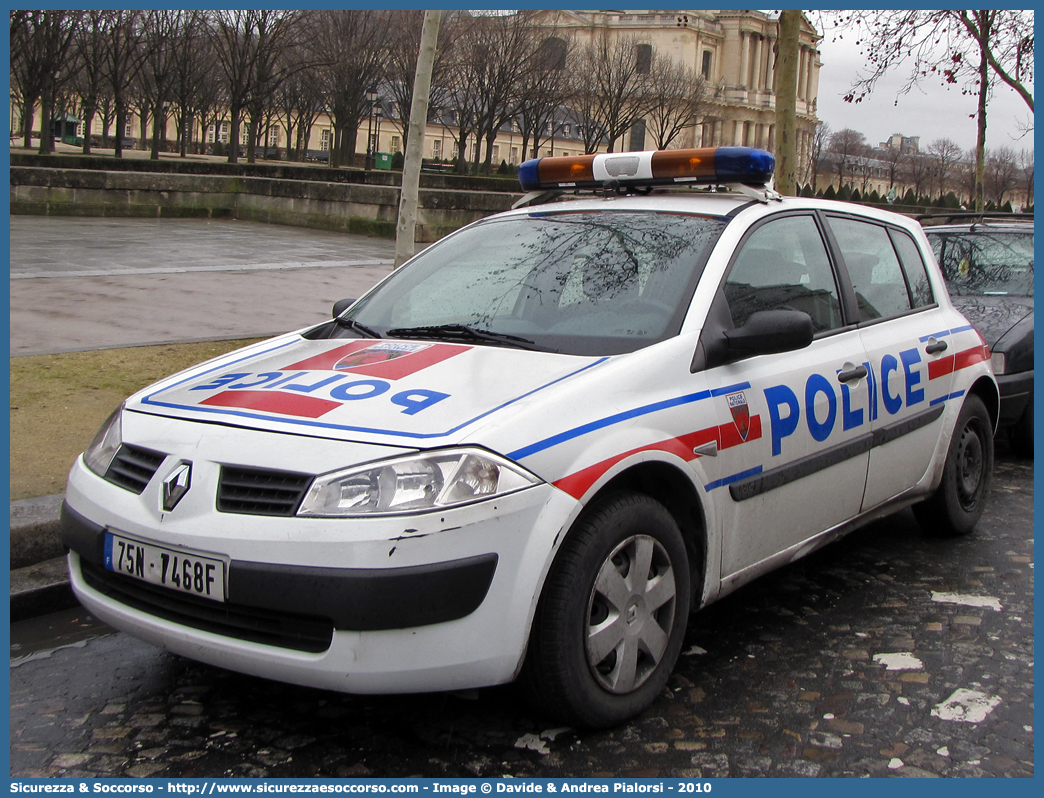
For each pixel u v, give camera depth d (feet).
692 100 188.75
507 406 9.08
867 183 321.11
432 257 13.34
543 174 14.05
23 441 17.37
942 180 288.71
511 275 12.01
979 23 52.19
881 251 14.75
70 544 9.70
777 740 9.50
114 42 107.96
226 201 81.97
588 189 14.01
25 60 109.19
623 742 9.42
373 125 242.78
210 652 8.75
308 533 8.21
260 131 188.85
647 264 11.46
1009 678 10.87
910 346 14.20
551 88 154.30
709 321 10.82
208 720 9.91
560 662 8.84
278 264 47.26
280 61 136.15
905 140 336.29
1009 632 12.15
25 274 37.83
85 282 36.73
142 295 34.53
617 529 9.27
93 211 74.13
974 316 22.12
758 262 11.94
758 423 10.97
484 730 9.63
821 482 12.12
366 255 56.44
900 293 14.85
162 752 9.29
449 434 8.61
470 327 11.27
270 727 9.76
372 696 10.34
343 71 135.44
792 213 12.96
